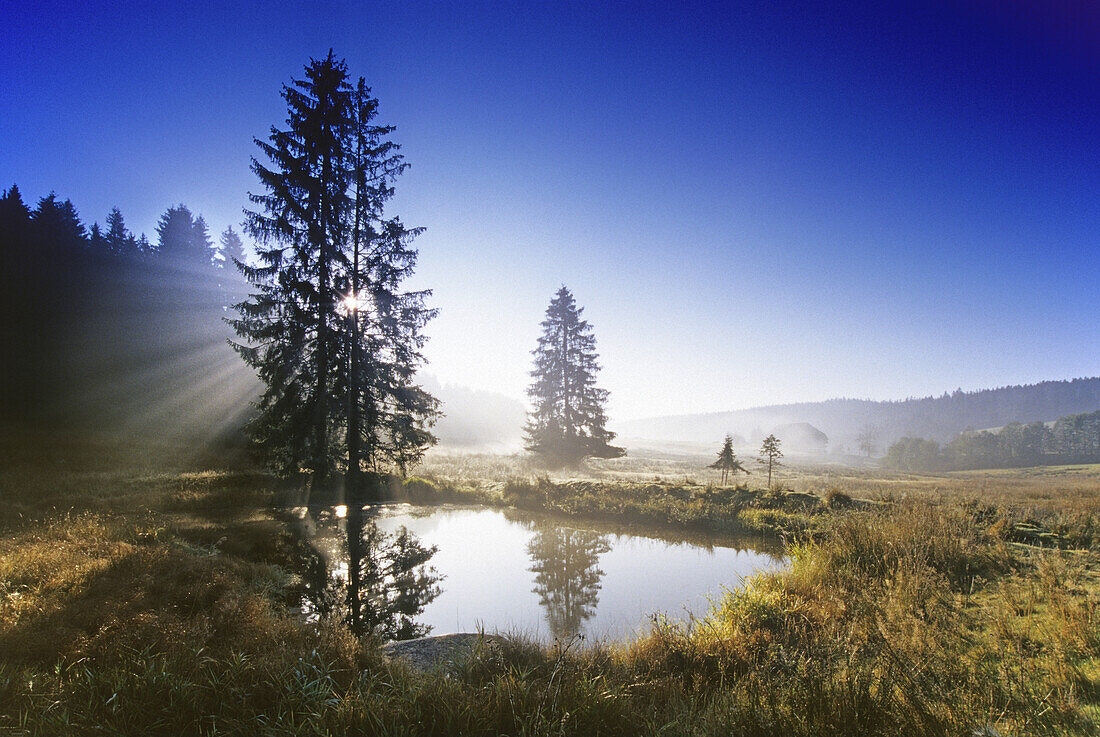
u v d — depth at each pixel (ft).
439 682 13.61
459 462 120.78
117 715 11.17
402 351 68.90
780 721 11.58
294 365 61.87
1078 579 24.07
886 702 12.15
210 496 52.21
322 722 11.10
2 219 130.11
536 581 35.32
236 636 17.31
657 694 15.19
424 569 37.76
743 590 28.19
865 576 26.45
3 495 44.29
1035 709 11.84
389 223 69.05
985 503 50.26
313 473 62.34
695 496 63.82
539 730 11.37
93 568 23.61
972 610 21.20
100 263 129.90
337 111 65.92
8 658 14.28
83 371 108.47
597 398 137.08
